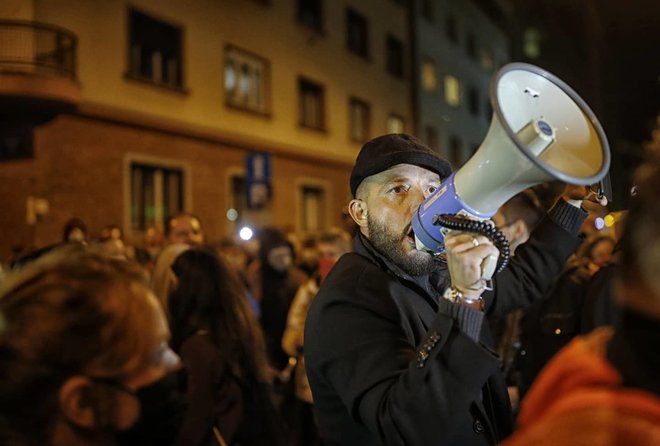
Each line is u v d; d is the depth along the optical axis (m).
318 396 1.48
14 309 0.91
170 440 1.07
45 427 0.89
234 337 2.09
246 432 2.03
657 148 0.77
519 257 1.81
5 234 9.14
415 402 1.11
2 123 9.23
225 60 12.91
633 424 0.67
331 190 16.45
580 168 1.10
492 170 1.09
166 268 2.72
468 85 25.14
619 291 0.76
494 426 1.45
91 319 0.91
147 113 10.89
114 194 10.25
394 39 19.92
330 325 1.38
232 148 12.99
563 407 0.73
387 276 1.47
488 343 1.73
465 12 25.06
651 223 0.72
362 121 18.17
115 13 10.30
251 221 9.92
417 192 1.53
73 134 9.65
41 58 9.05
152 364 0.99
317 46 15.99
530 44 14.85
